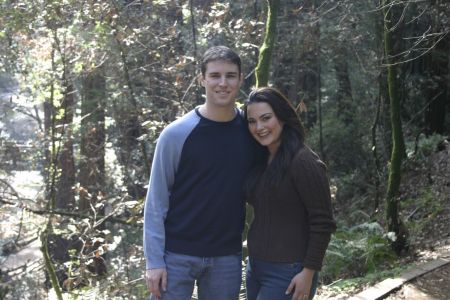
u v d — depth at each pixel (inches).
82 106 383.6
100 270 367.9
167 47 340.2
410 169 437.7
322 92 618.2
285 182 106.7
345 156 551.8
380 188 432.5
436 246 277.7
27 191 373.1
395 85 268.5
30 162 354.9
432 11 359.6
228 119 111.4
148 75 331.3
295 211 108.0
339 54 513.7
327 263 270.8
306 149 107.9
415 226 323.6
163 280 109.9
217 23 311.3
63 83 309.1
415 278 220.4
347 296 215.8
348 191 507.8
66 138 326.3
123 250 370.6
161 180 110.5
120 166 426.9
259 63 219.5
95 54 318.3
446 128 542.6
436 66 484.1
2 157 323.0
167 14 358.6
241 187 113.0
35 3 275.6
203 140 109.8
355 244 275.9
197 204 110.7
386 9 291.9
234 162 111.4
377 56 441.7
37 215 290.0
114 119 392.8
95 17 285.6
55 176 310.3
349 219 426.3
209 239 111.5
